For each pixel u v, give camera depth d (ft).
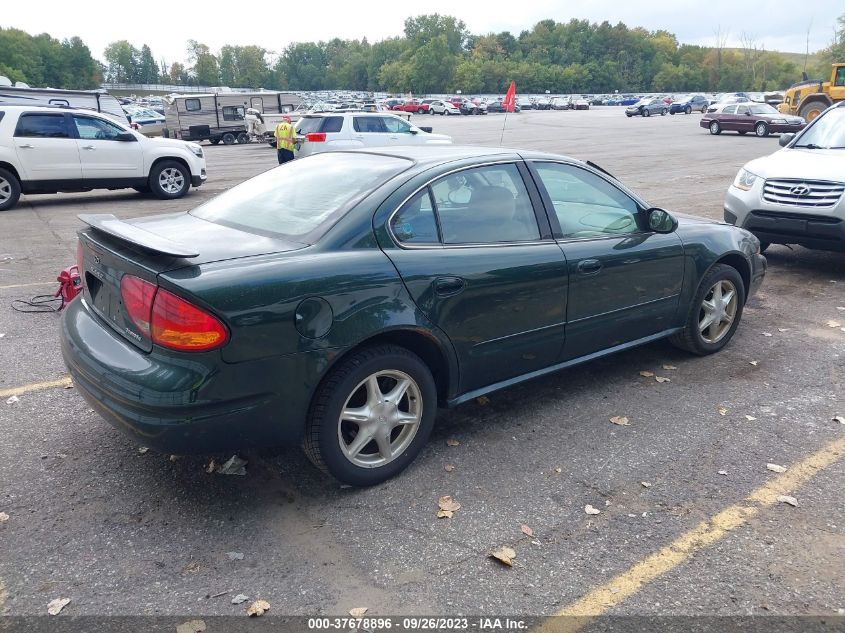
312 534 10.00
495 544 9.81
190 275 9.31
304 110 132.87
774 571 9.27
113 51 576.61
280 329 9.61
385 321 10.52
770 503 10.84
